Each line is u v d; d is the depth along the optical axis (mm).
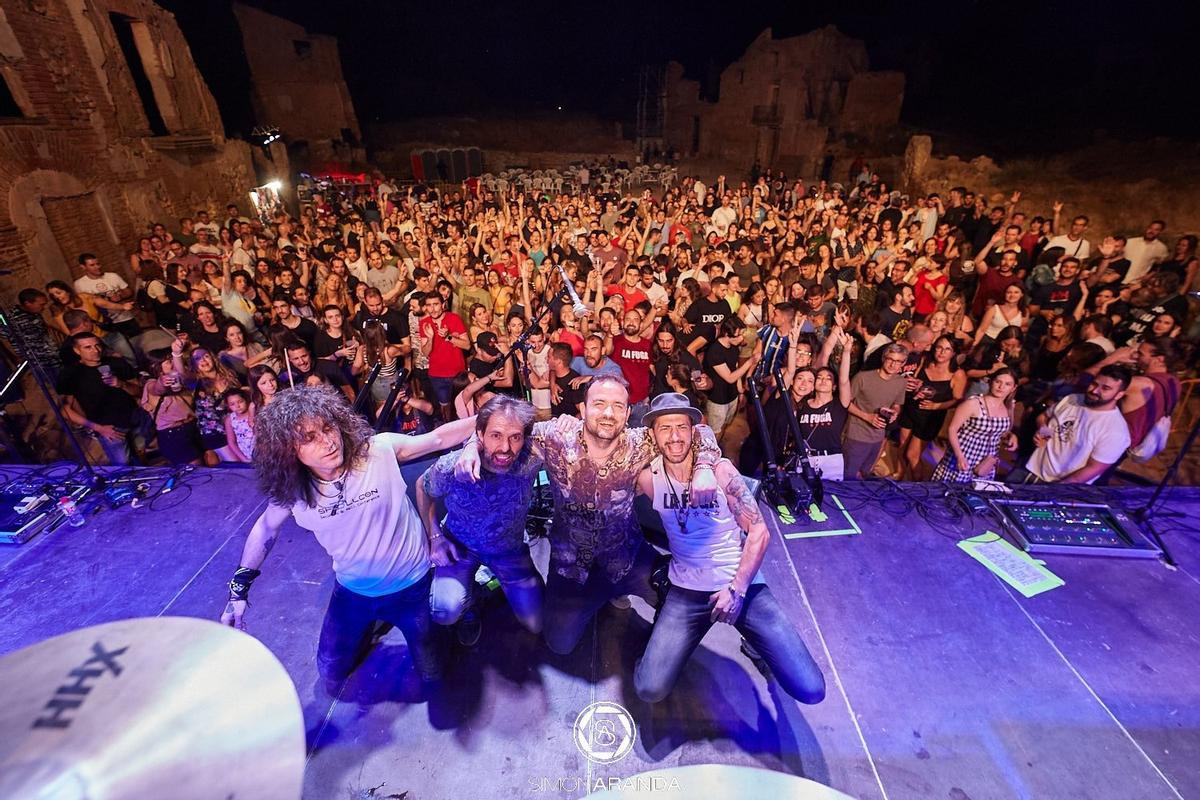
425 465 2486
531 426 1854
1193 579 2762
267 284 7875
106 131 9383
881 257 8242
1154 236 7297
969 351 5473
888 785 1917
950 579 2764
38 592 2766
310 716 2156
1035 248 8141
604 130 32406
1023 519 3064
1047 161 16062
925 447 4820
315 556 2936
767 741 2051
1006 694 2213
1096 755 2004
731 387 5191
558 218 12242
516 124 32219
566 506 1979
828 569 2826
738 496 1905
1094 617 2557
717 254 8281
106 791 614
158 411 4547
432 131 30766
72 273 8367
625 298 6691
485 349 5094
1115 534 2977
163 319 7496
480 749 2041
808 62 21406
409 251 9727
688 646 2061
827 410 3973
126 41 11016
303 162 21828
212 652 757
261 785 648
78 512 3289
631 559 2148
